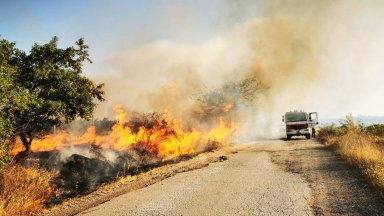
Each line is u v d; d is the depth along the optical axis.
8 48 13.26
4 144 9.52
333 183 8.87
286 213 6.53
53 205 9.02
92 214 7.38
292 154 15.73
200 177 10.73
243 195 8.12
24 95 10.86
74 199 9.38
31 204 8.77
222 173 11.28
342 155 13.21
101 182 11.42
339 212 6.41
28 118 12.77
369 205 6.69
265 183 9.37
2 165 9.19
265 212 6.68
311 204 7.05
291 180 9.60
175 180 10.45
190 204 7.60
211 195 8.30
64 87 13.57
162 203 7.82
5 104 10.34
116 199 8.56
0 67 9.87
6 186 8.75
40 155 15.08
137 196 8.70
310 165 12.09
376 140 17.00
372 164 9.96
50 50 13.73
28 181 9.49
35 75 12.67
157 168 12.95
